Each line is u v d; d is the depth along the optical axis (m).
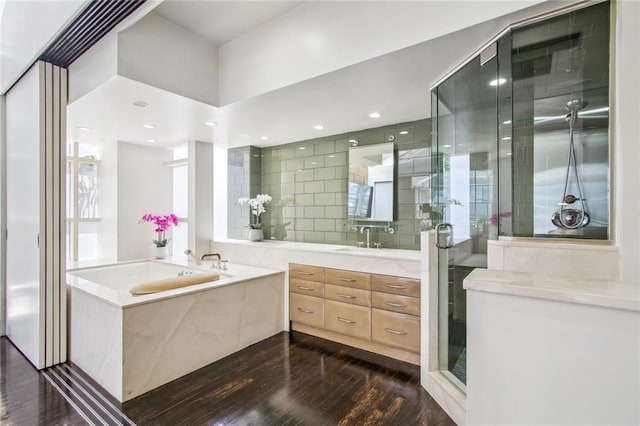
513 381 1.00
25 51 2.55
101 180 4.49
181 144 4.42
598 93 1.56
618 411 0.85
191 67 2.59
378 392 2.21
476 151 2.07
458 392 1.96
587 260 1.48
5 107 3.12
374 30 1.93
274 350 2.91
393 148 3.31
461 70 2.08
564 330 0.91
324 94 2.50
